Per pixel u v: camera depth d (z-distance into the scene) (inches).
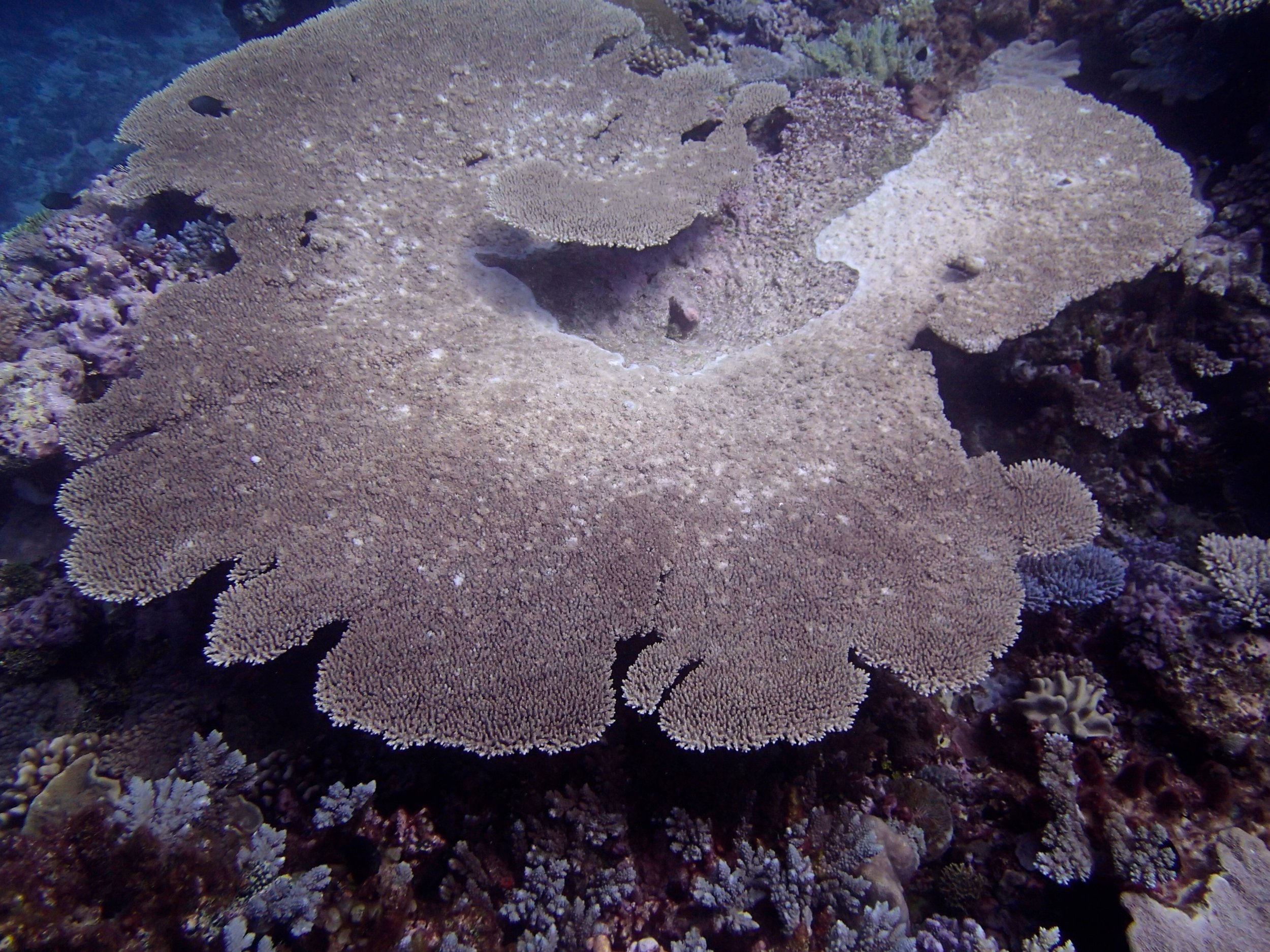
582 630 45.6
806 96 69.8
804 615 45.9
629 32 71.3
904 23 81.6
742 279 65.1
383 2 71.9
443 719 43.3
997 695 53.6
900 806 50.4
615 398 54.9
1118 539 57.4
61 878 40.9
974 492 50.1
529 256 62.5
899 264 60.9
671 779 50.5
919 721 51.9
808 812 49.3
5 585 57.6
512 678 44.2
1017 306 55.4
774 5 91.8
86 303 61.9
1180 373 59.4
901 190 65.2
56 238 65.5
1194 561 56.1
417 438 51.3
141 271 66.2
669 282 64.9
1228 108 65.9
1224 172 66.2
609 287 63.5
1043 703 51.4
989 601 46.2
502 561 47.3
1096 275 56.1
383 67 68.3
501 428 51.9
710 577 47.2
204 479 50.3
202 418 52.6
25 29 358.3
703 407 54.7
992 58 78.7
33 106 333.1
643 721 50.9
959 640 44.8
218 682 54.0
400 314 57.4
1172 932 43.5
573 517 48.7
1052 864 46.9
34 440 56.6
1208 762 48.2
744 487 50.4
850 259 62.2
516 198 58.1
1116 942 45.5
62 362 59.1
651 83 68.3
